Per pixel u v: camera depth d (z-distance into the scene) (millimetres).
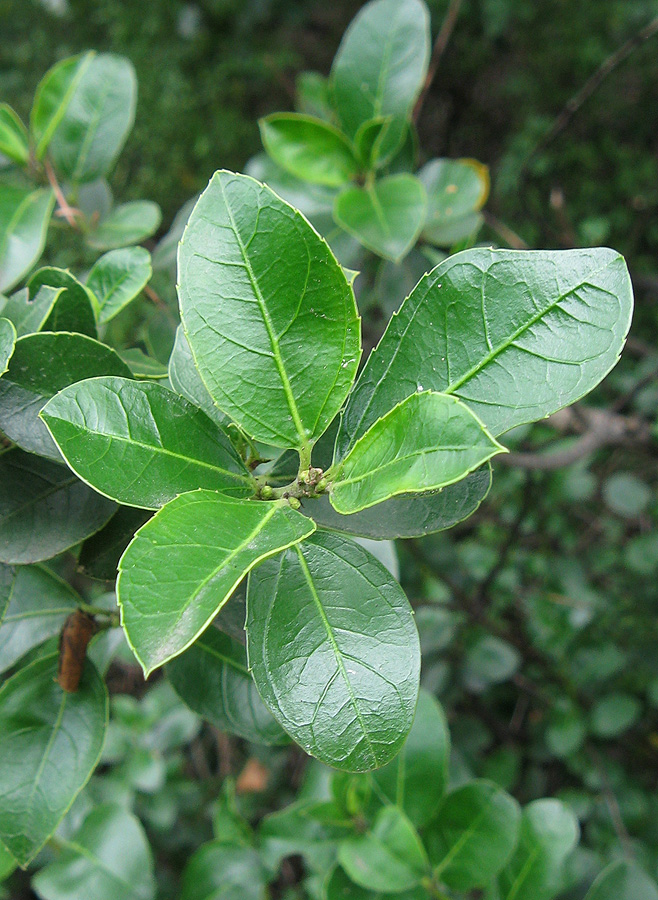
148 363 202
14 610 203
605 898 255
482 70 861
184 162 878
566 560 504
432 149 850
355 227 256
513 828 231
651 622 514
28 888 426
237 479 150
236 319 143
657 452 472
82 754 187
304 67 949
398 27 282
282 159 281
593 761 440
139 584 119
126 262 197
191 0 932
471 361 140
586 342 133
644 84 820
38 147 270
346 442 150
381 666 141
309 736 137
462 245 292
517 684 479
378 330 387
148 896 248
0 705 188
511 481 523
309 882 292
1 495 164
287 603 146
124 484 140
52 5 952
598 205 784
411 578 471
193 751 511
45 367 156
